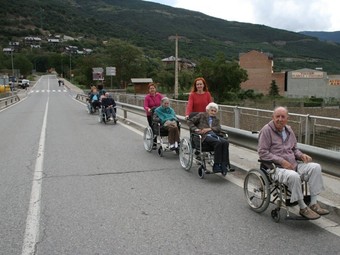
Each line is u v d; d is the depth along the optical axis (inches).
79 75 4552.2
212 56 5492.1
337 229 184.7
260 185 205.2
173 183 270.2
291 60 6742.1
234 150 367.6
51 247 169.3
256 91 3545.8
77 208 218.8
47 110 1098.1
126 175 295.6
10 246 170.9
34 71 6742.1
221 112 445.7
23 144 458.9
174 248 166.2
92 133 553.3
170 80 3334.2
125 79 4023.1
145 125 623.2
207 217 203.0
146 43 6432.1
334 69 6382.9
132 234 181.6
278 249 163.9
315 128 294.8
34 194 246.7
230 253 160.9
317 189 190.5
